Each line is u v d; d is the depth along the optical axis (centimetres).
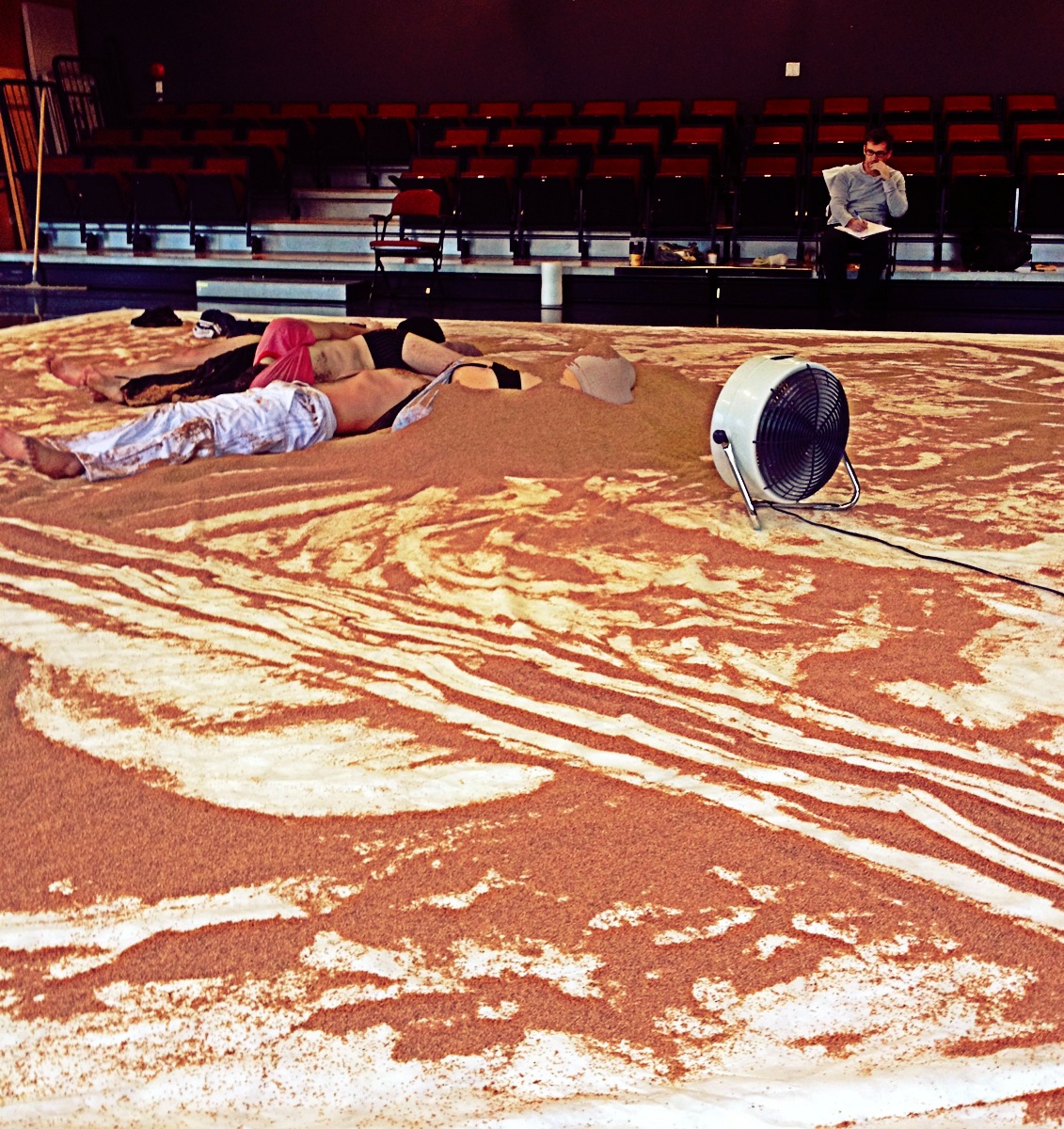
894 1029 174
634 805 231
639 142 1259
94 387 586
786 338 842
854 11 1413
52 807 229
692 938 194
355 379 501
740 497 428
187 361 607
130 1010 178
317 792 236
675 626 315
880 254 1021
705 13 1452
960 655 297
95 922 196
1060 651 299
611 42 1486
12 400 595
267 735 258
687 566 358
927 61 1410
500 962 188
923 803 232
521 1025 175
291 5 1561
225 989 182
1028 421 555
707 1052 170
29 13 1504
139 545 376
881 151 1012
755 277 1128
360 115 1477
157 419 457
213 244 1377
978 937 194
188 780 240
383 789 237
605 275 1162
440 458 456
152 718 266
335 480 438
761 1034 173
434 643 305
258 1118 159
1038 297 1088
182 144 1380
